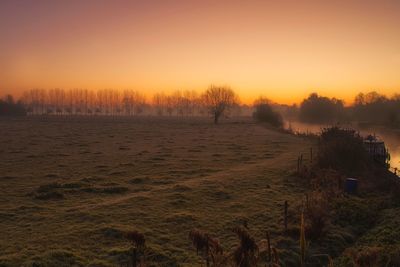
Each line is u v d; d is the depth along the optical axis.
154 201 21.64
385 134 90.94
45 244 15.05
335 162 32.69
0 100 167.12
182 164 35.19
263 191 24.56
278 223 18.36
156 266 13.31
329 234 17.27
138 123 113.44
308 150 45.25
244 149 47.09
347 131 45.97
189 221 18.23
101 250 14.58
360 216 19.89
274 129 87.81
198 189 24.58
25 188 25.05
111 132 74.31
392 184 26.91
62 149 45.72
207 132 77.38
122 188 24.83
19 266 12.88
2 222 17.83
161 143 54.03
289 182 27.42
